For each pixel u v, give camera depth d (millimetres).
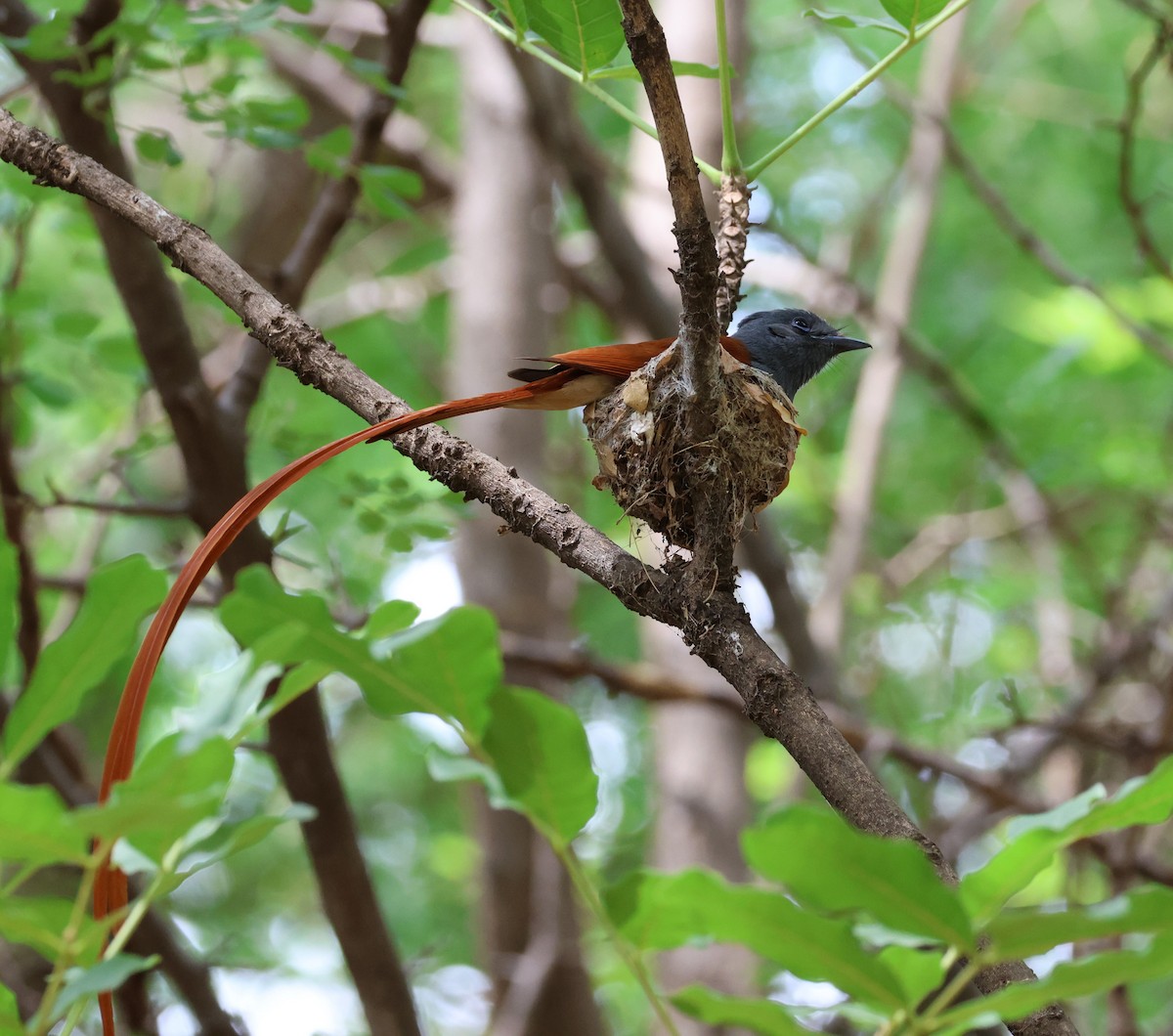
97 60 8391
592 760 3066
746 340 9961
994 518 19359
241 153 19141
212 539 4727
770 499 7188
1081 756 12797
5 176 9258
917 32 5750
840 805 4457
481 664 3018
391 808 21453
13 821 2727
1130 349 13844
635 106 16094
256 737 9805
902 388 20000
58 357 13398
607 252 12656
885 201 19531
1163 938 2590
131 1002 8930
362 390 5473
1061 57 21453
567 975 11867
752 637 4867
